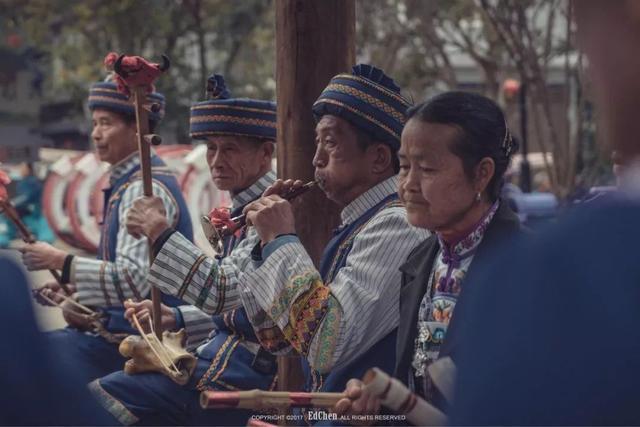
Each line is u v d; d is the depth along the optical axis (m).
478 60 28.09
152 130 7.39
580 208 2.42
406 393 3.49
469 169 4.03
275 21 6.04
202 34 31.72
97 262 6.82
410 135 4.07
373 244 4.79
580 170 21.22
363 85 4.95
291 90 5.95
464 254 4.12
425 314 4.25
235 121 6.04
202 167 19.62
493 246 3.97
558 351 2.36
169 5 31.45
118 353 6.84
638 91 2.44
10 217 6.81
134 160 7.27
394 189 5.00
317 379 5.02
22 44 30.73
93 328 6.93
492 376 2.44
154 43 32.47
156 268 5.45
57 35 32.47
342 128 4.96
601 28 2.46
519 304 2.41
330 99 4.98
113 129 7.22
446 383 3.45
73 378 3.31
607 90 2.47
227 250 5.91
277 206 4.84
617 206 2.37
